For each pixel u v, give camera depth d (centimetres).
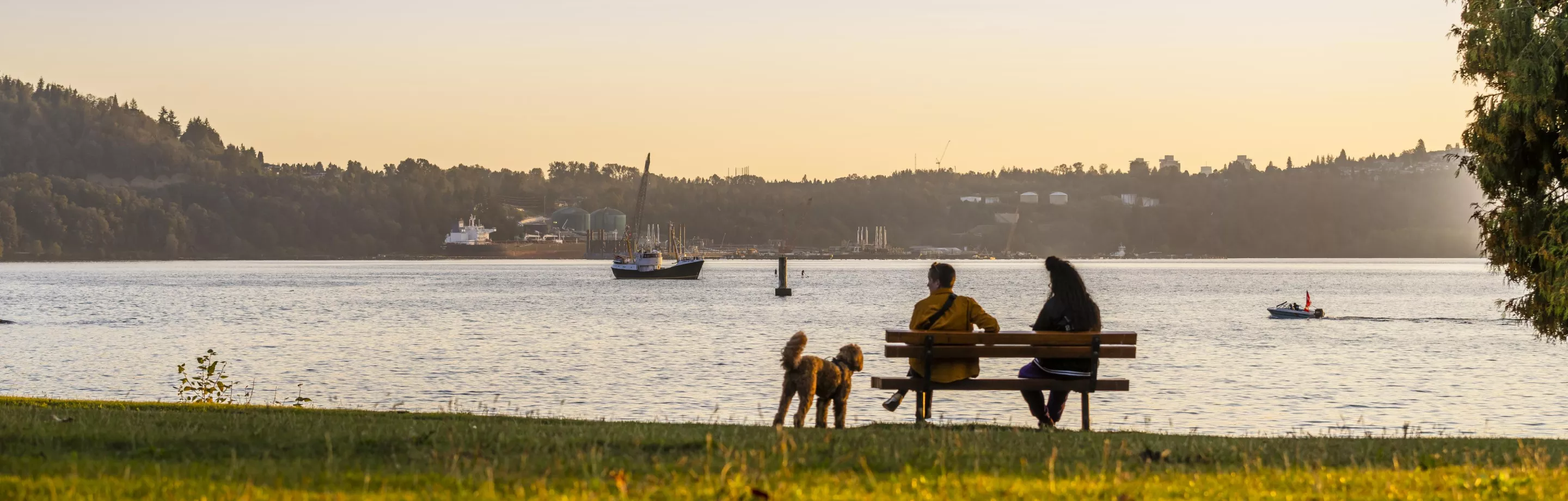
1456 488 1155
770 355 6031
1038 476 1234
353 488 1111
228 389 4528
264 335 7719
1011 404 3703
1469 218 2686
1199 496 1114
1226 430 3359
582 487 1100
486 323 9088
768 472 1213
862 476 1203
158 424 1673
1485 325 8981
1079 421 3456
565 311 11056
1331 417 3709
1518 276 2647
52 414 1828
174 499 1027
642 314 10719
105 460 1278
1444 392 4406
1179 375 4981
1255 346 6712
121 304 12200
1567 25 2436
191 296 14638
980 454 1363
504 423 1852
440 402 4069
